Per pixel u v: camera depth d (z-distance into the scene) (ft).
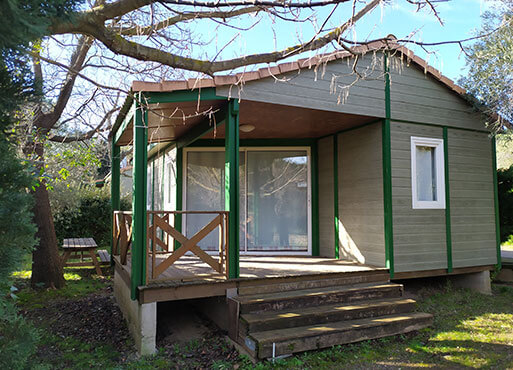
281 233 24.73
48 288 24.00
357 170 21.62
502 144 32.60
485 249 22.65
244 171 24.90
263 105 17.13
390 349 13.79
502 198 30.99
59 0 5.76
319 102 17.89
